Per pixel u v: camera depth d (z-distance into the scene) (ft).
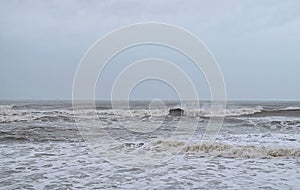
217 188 25.54
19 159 36.70
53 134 57.98
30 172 30.58
